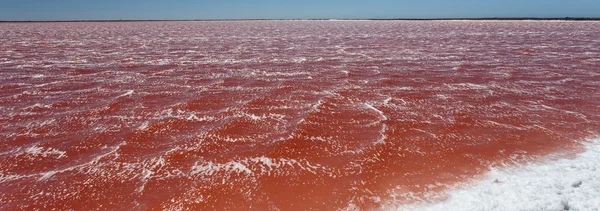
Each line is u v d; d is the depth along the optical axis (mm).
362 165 6574
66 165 6668
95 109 10211
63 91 12445
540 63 18766
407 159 6801
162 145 7590
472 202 5062
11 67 17547
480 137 7867
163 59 20969
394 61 20062
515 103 10672
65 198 5547
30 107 10398
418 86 13281
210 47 28406
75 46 28531
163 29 63906
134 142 7758
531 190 5250
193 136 8086
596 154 6660
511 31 48500
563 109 9953
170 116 9578
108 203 5402
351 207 5211
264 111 10047
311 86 13406
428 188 5660
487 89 12648
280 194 5598
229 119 9289
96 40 35125
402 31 52562
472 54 22984
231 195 5582
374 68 17641
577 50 24516
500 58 20891
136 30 59188
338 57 22000
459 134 8094
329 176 6164
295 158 6902
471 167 6363
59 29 62938
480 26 68250
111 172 6363
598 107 10086
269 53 24266
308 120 9148
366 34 45719
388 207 5160
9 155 7105
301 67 18078
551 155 6723
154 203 5379
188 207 5273
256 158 6902
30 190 5781
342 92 12359
